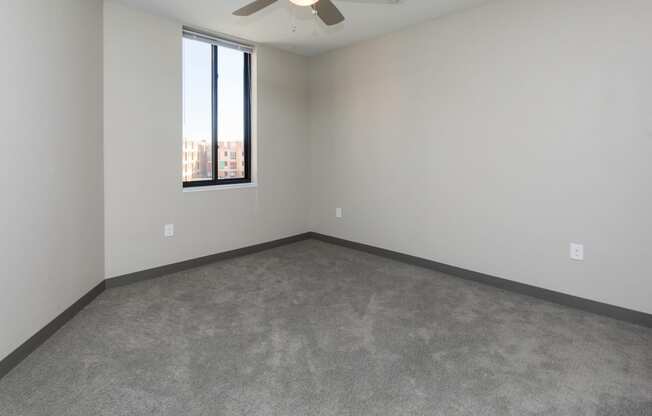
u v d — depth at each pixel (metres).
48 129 2.20
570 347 2.14
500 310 2.67
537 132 2.81
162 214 3.38
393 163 3.85
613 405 1.64
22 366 1.91
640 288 2.43
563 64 2.65
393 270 3.59
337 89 4.34
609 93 2.46
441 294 2.98
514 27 2.88
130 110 3.10
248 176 4.27
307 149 4.75
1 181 1.79
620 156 2.45
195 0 2.96
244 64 4.14
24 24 1.96
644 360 2.01
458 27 3.22
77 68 2.53
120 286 3.12
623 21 2.38
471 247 3.29
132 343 2.17
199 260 3.71
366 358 2.03
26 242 1.99
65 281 2.41
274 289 3.08
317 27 3.57
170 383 1.79
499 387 1.77
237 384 1.78
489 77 3.05
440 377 1.85
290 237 4.63
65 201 2.40
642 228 2.40
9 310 1.86
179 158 3.48
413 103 3.62
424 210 3.62
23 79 1.96
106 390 1.73
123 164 3.09
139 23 3.12
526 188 2.90
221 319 2.51
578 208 2.65
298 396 1.70
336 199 4.50
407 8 3.14
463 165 3.28
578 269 2.68
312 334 2.30
